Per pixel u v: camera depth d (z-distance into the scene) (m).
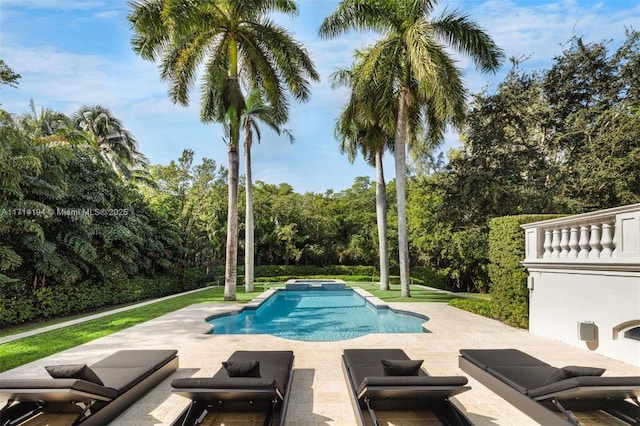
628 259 5.16
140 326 8.30
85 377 3.36
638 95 13.70
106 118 24.16
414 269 24.84
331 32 12.69
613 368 5.13
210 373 4.97
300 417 3.68
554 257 6.92
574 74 14.95
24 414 3.35
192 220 23.28
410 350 6.18
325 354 5.96
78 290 12.12
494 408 3.82
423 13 12.38
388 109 12.27
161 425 3.47
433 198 19.73
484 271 19.62
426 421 3.56
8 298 9.66
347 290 19.64
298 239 28.92
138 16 10.90
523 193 13.36
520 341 6.80
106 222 13.95
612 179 12.00
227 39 12.77
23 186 10.33
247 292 17.03
